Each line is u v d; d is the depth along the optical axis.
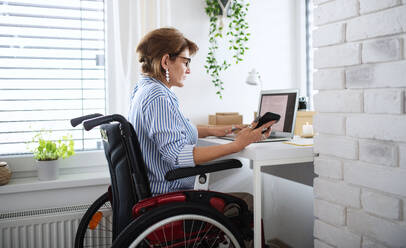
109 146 1.29
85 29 2.00
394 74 0.97
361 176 1.09
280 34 2.50
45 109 1.94
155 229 1.12
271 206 2.35
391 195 1.00
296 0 2.53
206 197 1.28
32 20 1.90
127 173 1.19
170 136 1.29
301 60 2.52
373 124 1.04
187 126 1.45
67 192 1.85
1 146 1.87
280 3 2.50
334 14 1.16
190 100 2.23
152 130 1.29
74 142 2.01
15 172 1.87
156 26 2.01
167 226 1.21
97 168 2.03
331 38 1.17
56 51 1.95
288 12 2.53
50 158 1.84
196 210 1.18
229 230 1.24
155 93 1.32
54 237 1.75
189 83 2.23
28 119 1.91
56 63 1.95
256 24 2.42
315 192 1.29
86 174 1.96
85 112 2.03
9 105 1.87
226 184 2.34
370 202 1.06
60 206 1.80
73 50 1.99
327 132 1.22
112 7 2.00
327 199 1.23
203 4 2.25
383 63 1.00
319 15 1.23
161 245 1.20
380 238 1.03
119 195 1.27
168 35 1.45
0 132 1.86
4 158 1.84
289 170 1.96
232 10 2.24
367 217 1.07
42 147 1.81
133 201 1.20
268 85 2.48
